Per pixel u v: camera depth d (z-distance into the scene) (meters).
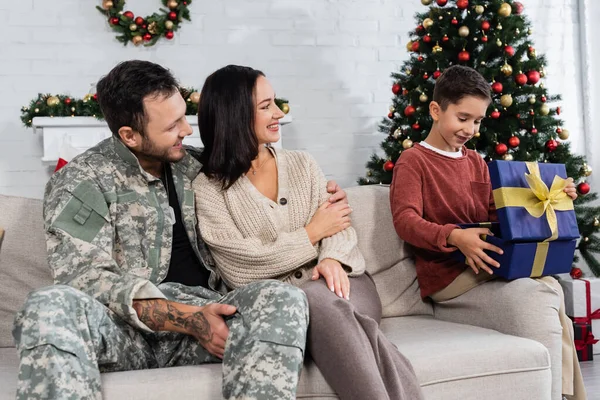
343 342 1.62
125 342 1.70
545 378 1.86
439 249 2.07
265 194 2.12
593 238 3.63
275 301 1.62
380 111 4.38
